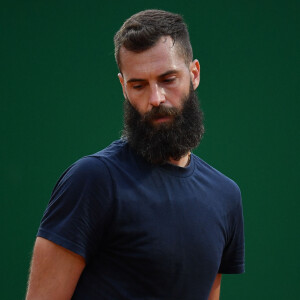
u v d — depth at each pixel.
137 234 6.05
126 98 6.90
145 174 6.43
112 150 6.64
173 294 6.20
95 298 6.09
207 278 6.52
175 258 6.15
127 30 6.43
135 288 6.07
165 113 6.34
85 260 6.02
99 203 6.01
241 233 7.44
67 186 6.10
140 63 6.25
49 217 6.09
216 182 7.10
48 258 5.93
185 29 6.71
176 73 6.38
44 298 5.88
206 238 6.48
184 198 6.50
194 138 6.71
